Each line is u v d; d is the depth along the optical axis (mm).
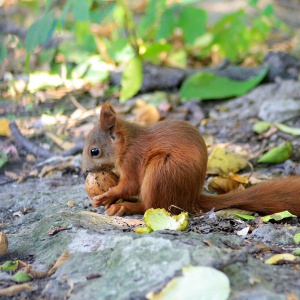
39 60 16781
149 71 15227
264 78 15047
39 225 7715
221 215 8273
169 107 13781
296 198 8414
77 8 12453
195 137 8469
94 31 17516
